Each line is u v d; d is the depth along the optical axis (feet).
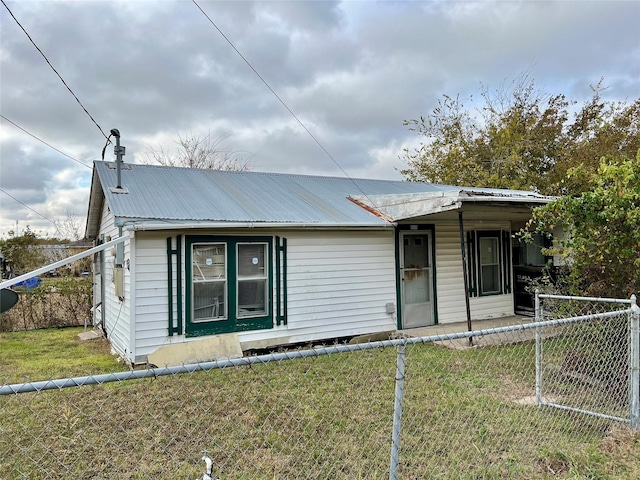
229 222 23.94
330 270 28.25
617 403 14.98
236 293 24.97
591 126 69.77
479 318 34.99
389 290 30.71
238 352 24.11
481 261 35.42
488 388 16.83
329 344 28.09
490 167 75.92
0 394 5.82
